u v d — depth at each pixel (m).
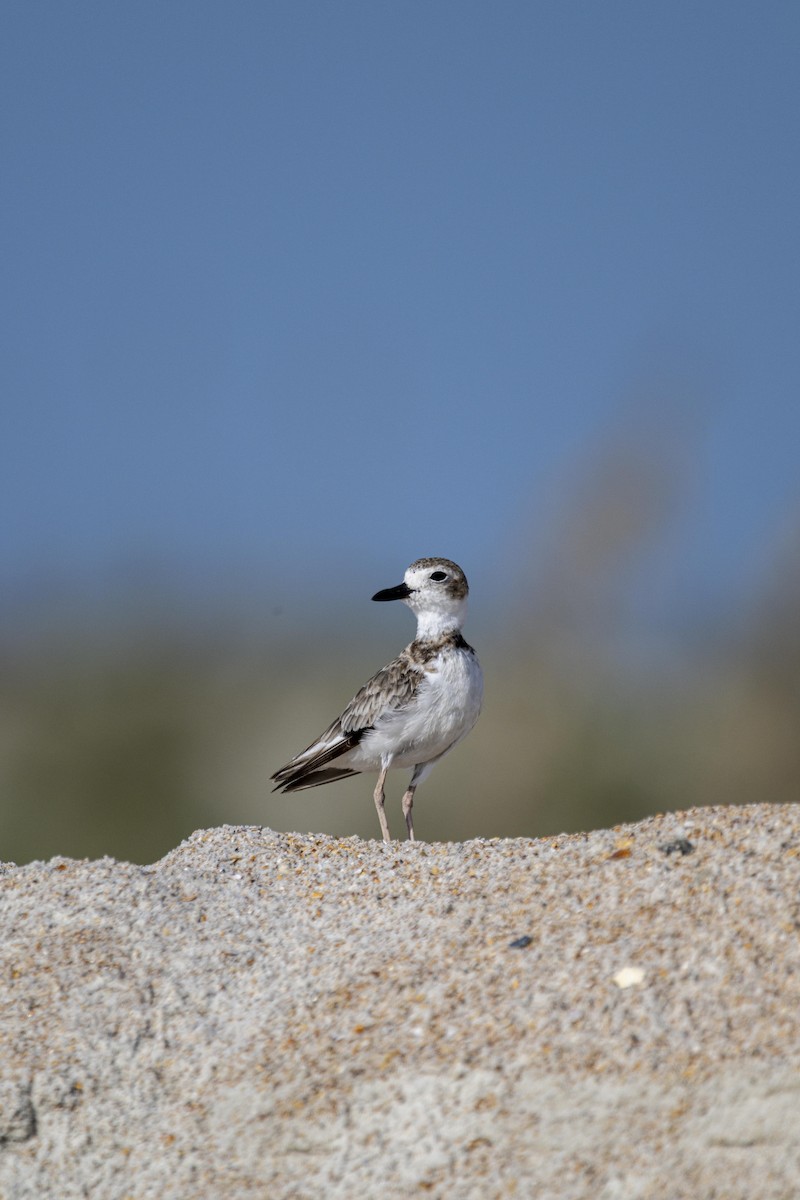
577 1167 8.11
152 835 24.19
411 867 11.16
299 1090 8.84
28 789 24.62
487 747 23.95
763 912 9.41
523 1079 8.50
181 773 24.89
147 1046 9.41
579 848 10.89
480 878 10.75
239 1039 9.36
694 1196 7.85
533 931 9.77
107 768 25.02
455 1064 8.69
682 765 23.48
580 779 23.42
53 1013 9.70
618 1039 8.60
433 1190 8.15
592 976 9.14
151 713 25.77
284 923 10.53
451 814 23.47
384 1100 8.62
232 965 10.05
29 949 10.34
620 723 23.98
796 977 8.79
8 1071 9.23
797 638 24.53
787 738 23.50
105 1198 8.60
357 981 9.63
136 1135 8.88
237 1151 8.65
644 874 10.16
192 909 10.78
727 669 24.95
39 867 11.52
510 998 9.11
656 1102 8.23
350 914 10.52
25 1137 8.97
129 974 10.00
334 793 24.30
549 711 24.05
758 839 10.31
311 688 26.75
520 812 23.27
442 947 9.81
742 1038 8.43
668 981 8.96
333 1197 8.28
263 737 25.66
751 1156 7.97
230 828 12.56
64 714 26.06
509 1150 8.25
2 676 26.94
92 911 10.75
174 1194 8.50
